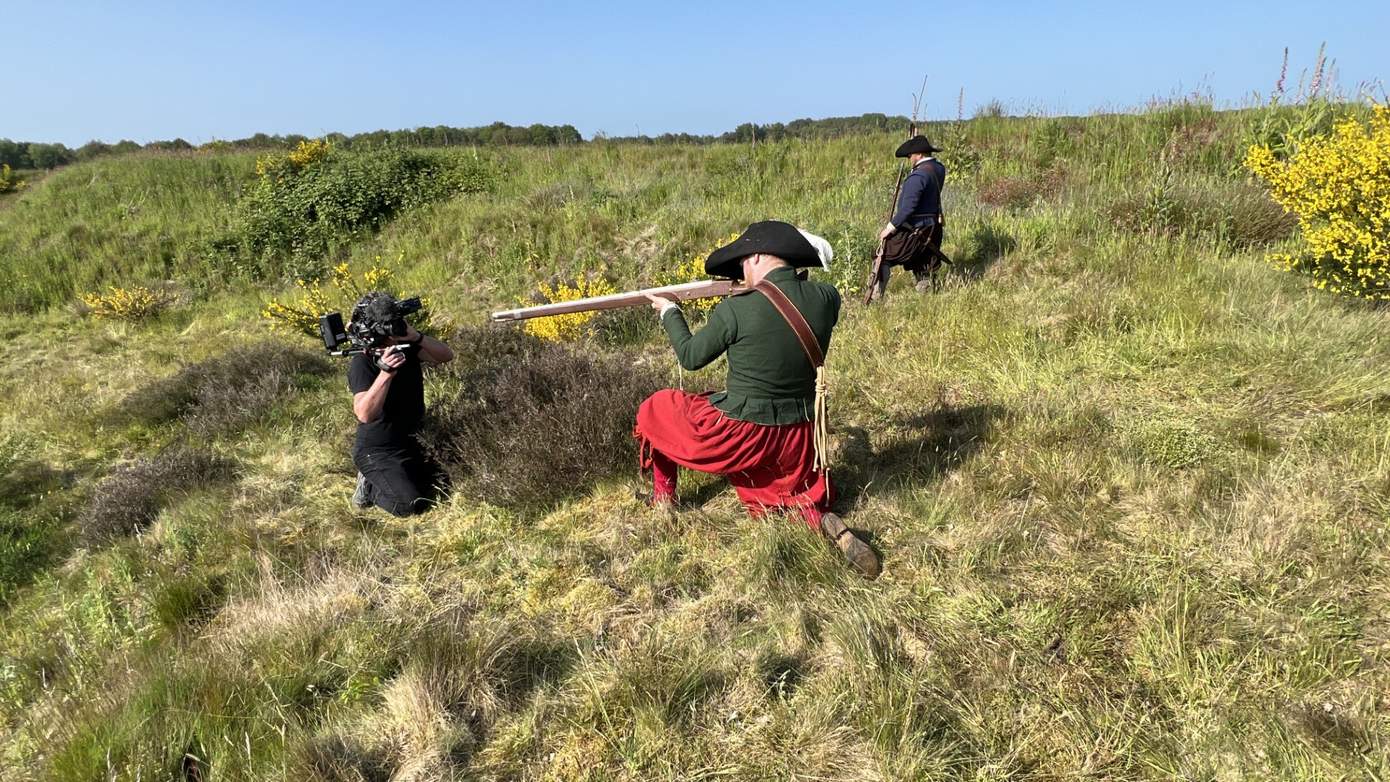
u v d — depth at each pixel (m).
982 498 3.65
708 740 2.60
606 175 13.53
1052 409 4.32
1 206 19.62
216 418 6.12
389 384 4.36
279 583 3.77
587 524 4.04
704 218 9.83
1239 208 6.85
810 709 2.64
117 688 3.08
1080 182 9.38
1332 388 4.00
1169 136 10.34
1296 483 3.35
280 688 2.94
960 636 2.88
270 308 8.84
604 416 4.50
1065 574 3.11
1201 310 5.09
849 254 7.32
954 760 2.40
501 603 3.51
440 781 2.52
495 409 5.11
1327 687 2.46
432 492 4.52
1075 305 5.59
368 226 12.72
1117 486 3.61
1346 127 5.13
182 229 14.06
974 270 7.19
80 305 11.52
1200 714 2.44
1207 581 2.94
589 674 2.89
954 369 5.14
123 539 4.62
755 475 3.55
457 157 15.01
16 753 3.03
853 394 5.04
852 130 14.89
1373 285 4.91
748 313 3.23
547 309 3.66
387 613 3.46
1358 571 2.86
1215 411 4.08
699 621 3.18
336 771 2.53
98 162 19.55
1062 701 2.55
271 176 14.91
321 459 5.39
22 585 4.50
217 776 2.57
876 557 3.26
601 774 2.52
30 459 6.18
